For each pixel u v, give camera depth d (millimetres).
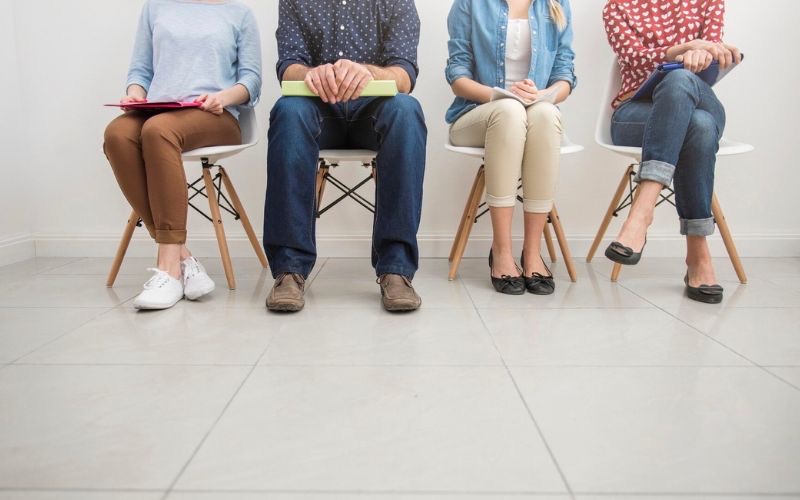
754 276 1795
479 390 897
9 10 2000
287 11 1612
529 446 727
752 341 1148
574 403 854
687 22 1729
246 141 1701
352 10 1617
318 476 657
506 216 1548
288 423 785
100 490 628
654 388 912
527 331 1201
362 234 2107
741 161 2107
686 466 683
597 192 2107
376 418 800
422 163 1384
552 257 1980
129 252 2125
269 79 2023
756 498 621
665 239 2131
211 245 2102
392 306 1313
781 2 2008
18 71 2051
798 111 2078
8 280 1718
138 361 1020
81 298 1488
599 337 1166
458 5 1763
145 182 1440
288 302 1302
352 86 1315
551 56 1724
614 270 1697
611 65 1783
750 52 2037
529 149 1527
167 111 1441
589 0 2000
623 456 705
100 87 2051
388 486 638
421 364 1007
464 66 1734
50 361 1021
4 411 821
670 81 1416
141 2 2002
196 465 680
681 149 1459
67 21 2014
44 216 2135
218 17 1677
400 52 1565
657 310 1377
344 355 1050
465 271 1860
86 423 785
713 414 822
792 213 2145
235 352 1064
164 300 1354
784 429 779
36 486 636
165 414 812
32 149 2098
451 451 713
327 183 2070
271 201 1352
